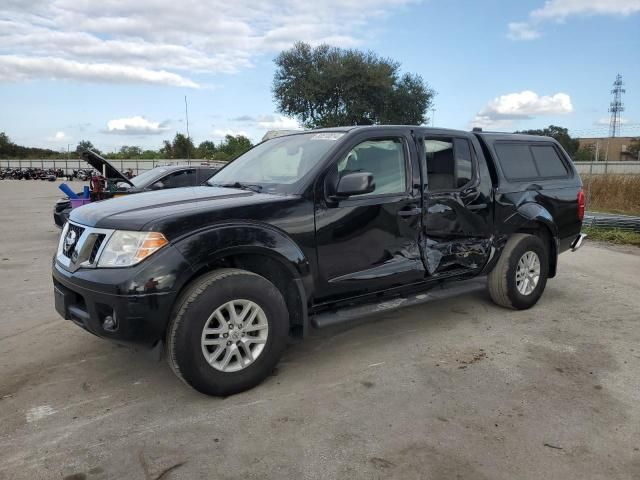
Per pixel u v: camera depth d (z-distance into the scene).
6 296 5.98
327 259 3.88
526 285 5.46
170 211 3.41
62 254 3.75
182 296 3.31
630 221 10.70
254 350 3.57
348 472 2.69
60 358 4.17
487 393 3.58
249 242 3.44
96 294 3.21
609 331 4.88
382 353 4.31
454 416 3.27
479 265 4.99
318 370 3.96
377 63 34.16
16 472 2.68
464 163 4.88
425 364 4.08
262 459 2.80
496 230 5.11
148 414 3.29
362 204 4.04
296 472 2.69
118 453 2.86
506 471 2.71
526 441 2.98
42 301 5.79
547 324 5.07
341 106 34.50
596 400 3.49
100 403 3.43
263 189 4.06
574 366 4.06
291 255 3.64
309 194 3.80
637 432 3.10
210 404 3.41
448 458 2.82
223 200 3.68
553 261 5.84
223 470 2.71
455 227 4.73
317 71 33.88
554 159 5.95
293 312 3.88
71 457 2.82
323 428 3.12
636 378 3.84
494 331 4.86
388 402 3.45
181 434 3.05
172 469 2.72
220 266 3.61
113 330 3.21
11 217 14.54
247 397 3.51
